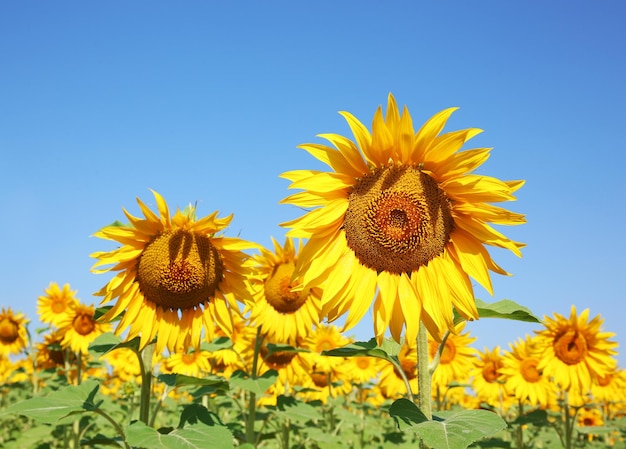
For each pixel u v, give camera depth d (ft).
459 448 1.93
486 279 2.44
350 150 2.49
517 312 2.45
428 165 2.49
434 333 2.46
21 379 8.85
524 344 5.97
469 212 2.46
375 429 8.12
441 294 2.48
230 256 3.27
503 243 2.39
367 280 2.52
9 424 7.91
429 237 2.49
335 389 7.90
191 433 2.64
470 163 2.39
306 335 4.51
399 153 2.50
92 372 8.11
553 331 5.12
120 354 7.95
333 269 2.53
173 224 3.20
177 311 3.27
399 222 2.50
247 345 5.21
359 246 2.54
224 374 6.00
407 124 2.42
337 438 5.66
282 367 5.12
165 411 8.19
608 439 7.12
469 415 2.16
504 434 6.66
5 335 7.20
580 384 4.96
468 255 2.48
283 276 4.45
